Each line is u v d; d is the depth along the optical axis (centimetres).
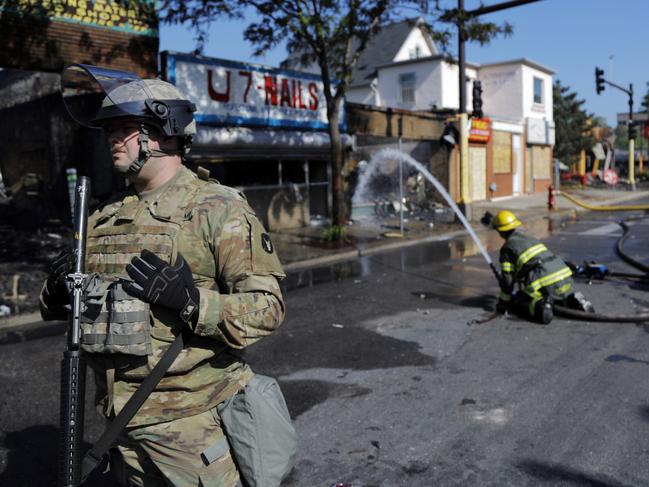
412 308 685
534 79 2755
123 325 164
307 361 501
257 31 1076
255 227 180
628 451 328
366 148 1709
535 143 2773
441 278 870
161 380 174
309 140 1361
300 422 378
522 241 604
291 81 1336
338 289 806
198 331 162
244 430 179
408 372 467
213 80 1165
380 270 954
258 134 1243
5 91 1297
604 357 487
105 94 176
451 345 534
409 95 2527
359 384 443
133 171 181
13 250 995
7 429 378
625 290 747
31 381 468
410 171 1897
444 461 322
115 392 176
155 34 1095
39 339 591
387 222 1598
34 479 316
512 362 482
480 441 344
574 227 1507
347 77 1155
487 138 2275
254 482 178
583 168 3734
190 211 176
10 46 921
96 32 1020
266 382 190
